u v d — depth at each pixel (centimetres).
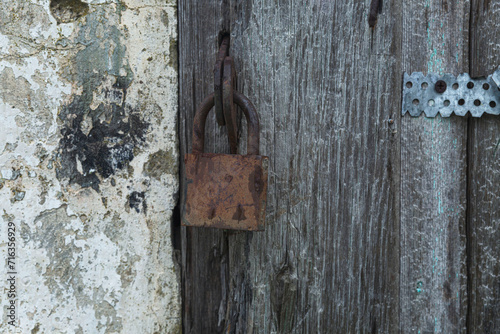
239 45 101
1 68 82
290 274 104
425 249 103
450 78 98
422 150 102
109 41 90
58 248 86
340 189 103
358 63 101
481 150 100
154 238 95
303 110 102
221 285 105
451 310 102
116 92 91
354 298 104
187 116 101
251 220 83
